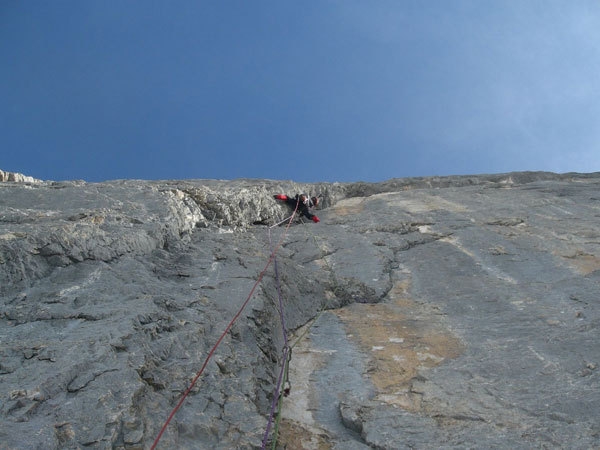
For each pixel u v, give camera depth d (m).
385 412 4.74
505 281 8.00
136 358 4.31
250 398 4.54
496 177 15.63
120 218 7.22
